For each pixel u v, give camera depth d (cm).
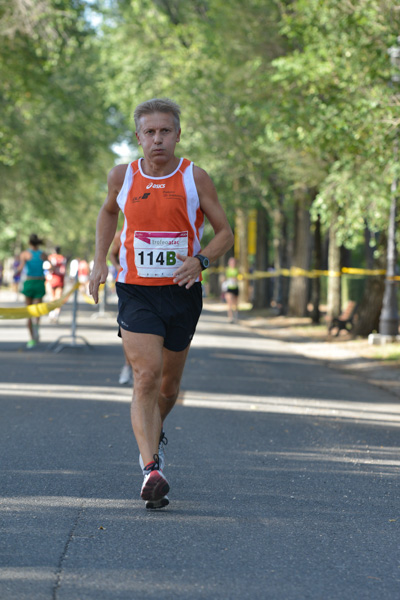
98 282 1277
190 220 1241
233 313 6769
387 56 3575
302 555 1041
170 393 1332
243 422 2056
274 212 7762
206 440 1803
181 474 1467
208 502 1281
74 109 8262
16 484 1365
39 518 1170
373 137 3547
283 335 5638
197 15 6950
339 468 1566
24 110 7862
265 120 4503
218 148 6625
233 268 6719
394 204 4200
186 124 6725
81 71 8225
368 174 4138
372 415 2273
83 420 1994
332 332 5603
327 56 3769
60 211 10450
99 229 1296
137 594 895
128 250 1241
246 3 5238
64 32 5916
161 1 7850
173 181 1235
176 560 1007
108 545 1057
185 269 1217
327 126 3669
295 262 7200
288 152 5147
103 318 6400
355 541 1107
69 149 8762
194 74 6650
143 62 7294
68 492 1320
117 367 3152
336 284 5841
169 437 1820
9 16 5600
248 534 1120
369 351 4184
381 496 1357
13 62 5978
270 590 918
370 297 5022
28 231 12531
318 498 1330
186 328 1260
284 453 1694
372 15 3500
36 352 3656
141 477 1435
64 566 977
